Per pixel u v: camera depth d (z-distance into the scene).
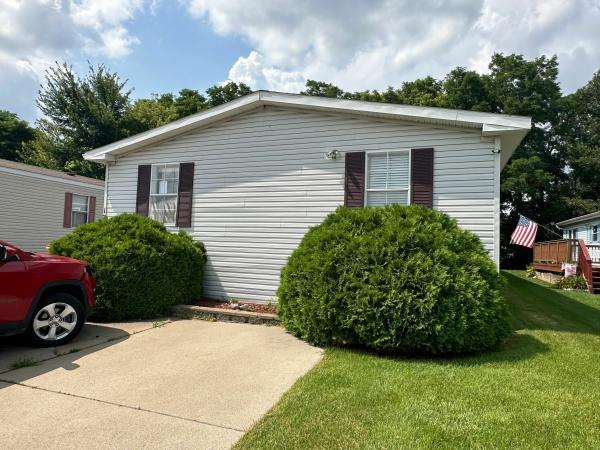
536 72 25.59
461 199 6.60
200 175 8.56
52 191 14.61
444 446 2.48
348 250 4.89
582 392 3.38
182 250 7.19
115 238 6.57
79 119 23.58
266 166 8.00
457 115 6.46
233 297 8.07
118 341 5.07
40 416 2.93
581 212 24.36
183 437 2.62
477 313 4.42
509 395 3.29
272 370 3.98
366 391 3.35
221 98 28.78
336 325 4.74
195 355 4.49
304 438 2.57
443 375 3.78
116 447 2.50
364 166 7.22
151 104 28.70
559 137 27.02
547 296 10.43
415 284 4.42
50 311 4.82
